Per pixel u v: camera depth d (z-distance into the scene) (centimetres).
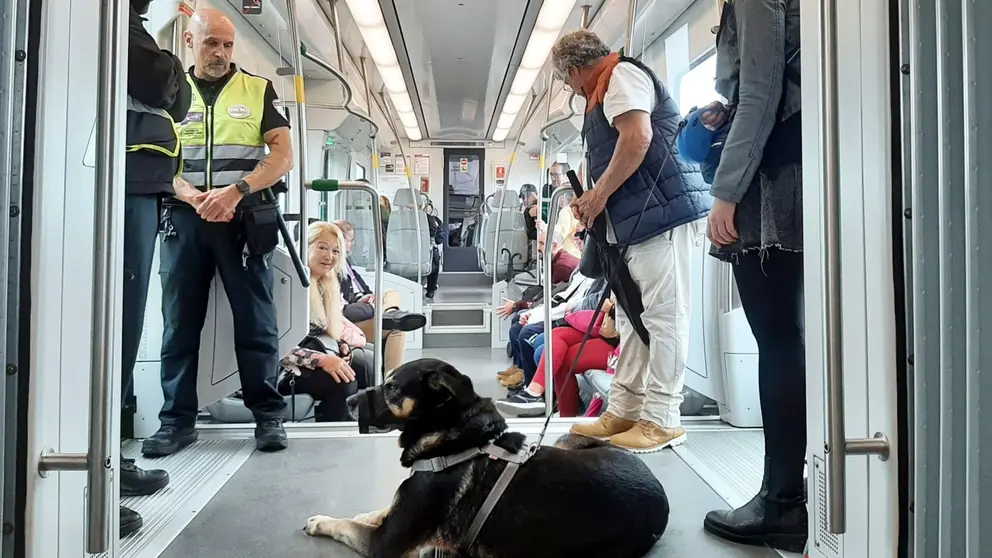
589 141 290
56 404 130
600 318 399
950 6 109
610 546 177
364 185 330
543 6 497
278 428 287
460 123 1133
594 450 199
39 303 124
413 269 757
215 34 280
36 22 123
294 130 556
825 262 116
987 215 106
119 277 134
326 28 564
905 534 123
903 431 123
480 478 176
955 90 109
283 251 318
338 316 389
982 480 107
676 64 456
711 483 241
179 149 252
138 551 184
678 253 271
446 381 187
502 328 725
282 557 183
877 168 127
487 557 171
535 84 742
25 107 122
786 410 185
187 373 287
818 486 147
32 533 123
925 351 115
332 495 230
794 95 175
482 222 941
